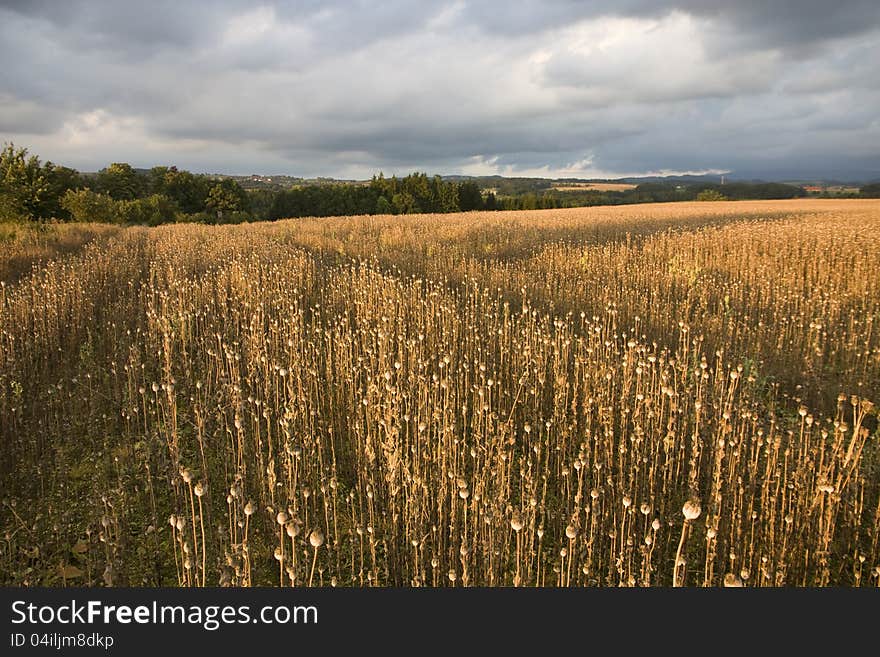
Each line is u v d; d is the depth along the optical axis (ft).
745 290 40.32
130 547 14.21
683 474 17.72
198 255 53.52
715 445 16.74
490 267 48.47
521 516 13.70
